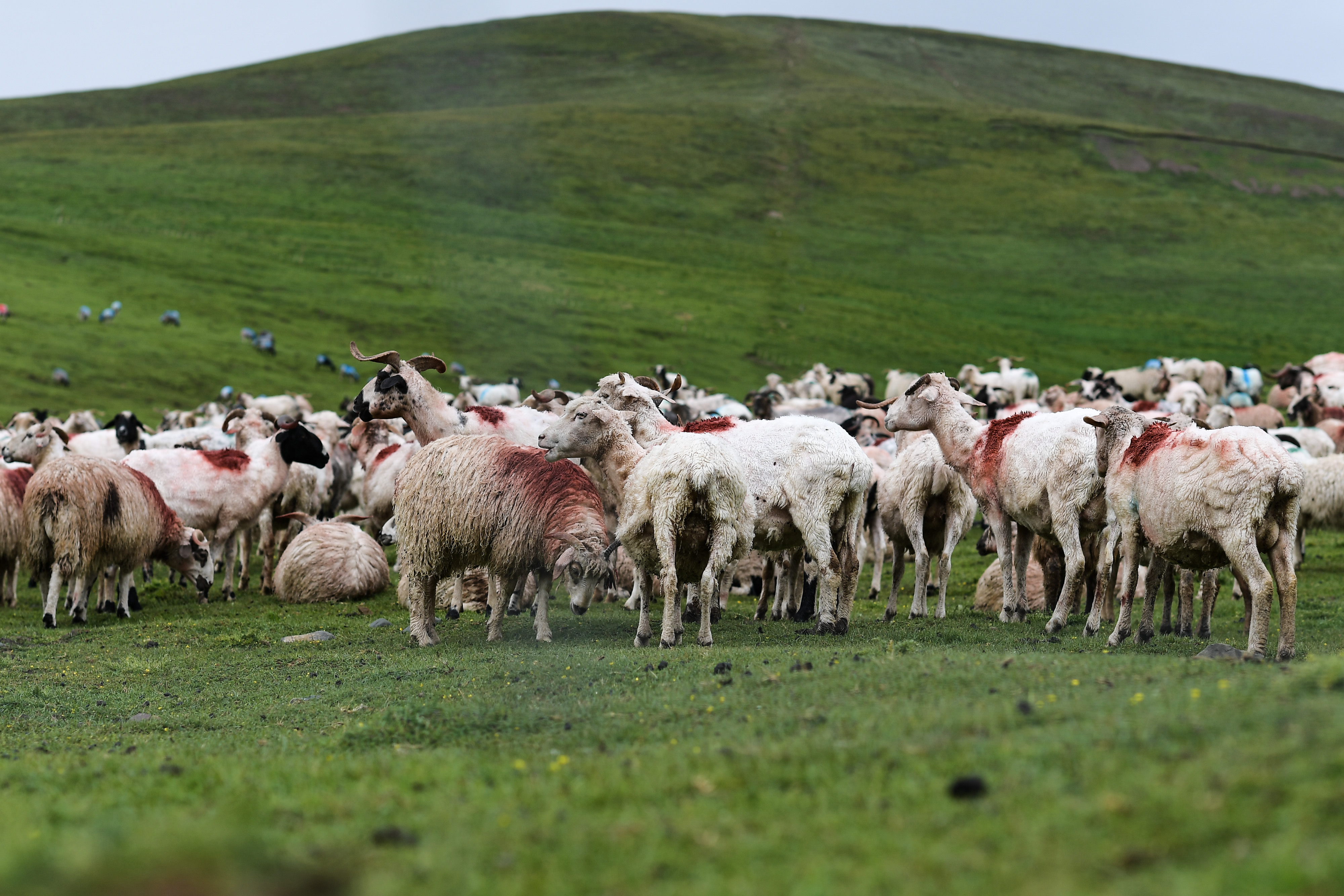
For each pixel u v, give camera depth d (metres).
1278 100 166.75
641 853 5.11
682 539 12.38
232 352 55.94
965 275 89.25
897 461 16.66
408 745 8.41
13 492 17.31
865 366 65.19
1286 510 10.27
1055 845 4.84
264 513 19.64
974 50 180.50
